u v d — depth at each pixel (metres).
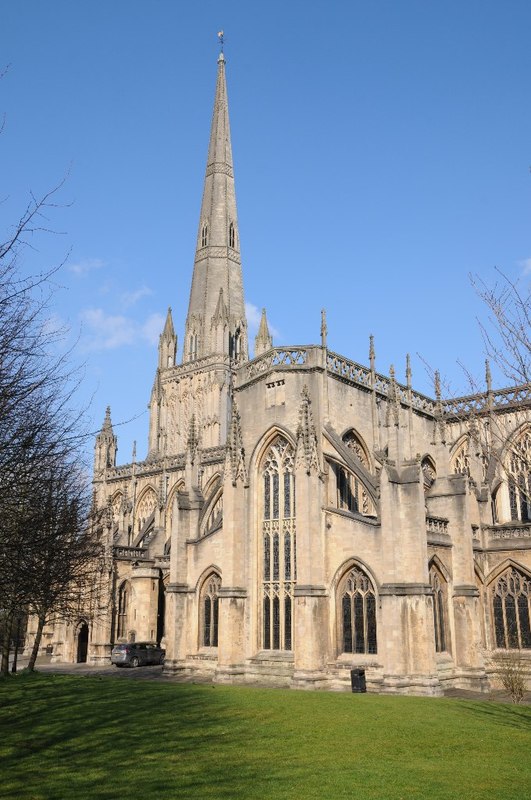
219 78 168.12
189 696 44.91
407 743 31.69
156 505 99.75
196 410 142.75
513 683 46.84
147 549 88.50
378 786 24.25
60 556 38.69
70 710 39.81
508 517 71.25
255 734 33.19
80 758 28.20
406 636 51.25
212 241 156.75
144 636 79.50
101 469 115.12
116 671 71.25
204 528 69.12
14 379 26.92
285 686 54.97
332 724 35.66
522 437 65.00
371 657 53.28
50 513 33.81
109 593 81.56
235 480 61.59
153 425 149.00
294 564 58.47
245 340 153.25
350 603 55.25
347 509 61.94
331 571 56.06
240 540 60.84
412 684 50.47
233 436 62.59
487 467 68.12
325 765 27.38
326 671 54.12
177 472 100.88
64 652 85.00
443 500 60.25
